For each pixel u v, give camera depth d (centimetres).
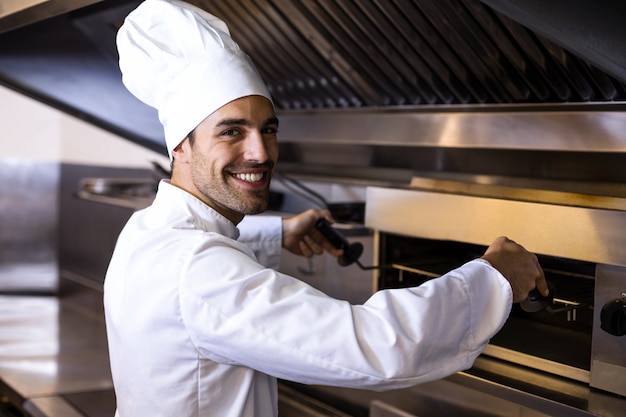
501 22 136
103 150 364
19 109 354
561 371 137
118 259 123
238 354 107
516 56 145
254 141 115
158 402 114
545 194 150
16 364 229
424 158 197
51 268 361
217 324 106
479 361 146
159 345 112
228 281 106
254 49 199
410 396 177
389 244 166
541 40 133
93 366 229
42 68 243
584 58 114
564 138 151
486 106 164
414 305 104
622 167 153
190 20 118
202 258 109
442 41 153
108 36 211
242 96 115
